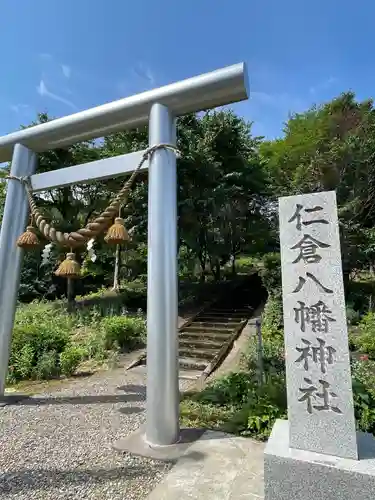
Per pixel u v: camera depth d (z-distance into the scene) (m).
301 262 2.37
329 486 1.92
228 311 9.86
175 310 3.37
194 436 3.26
